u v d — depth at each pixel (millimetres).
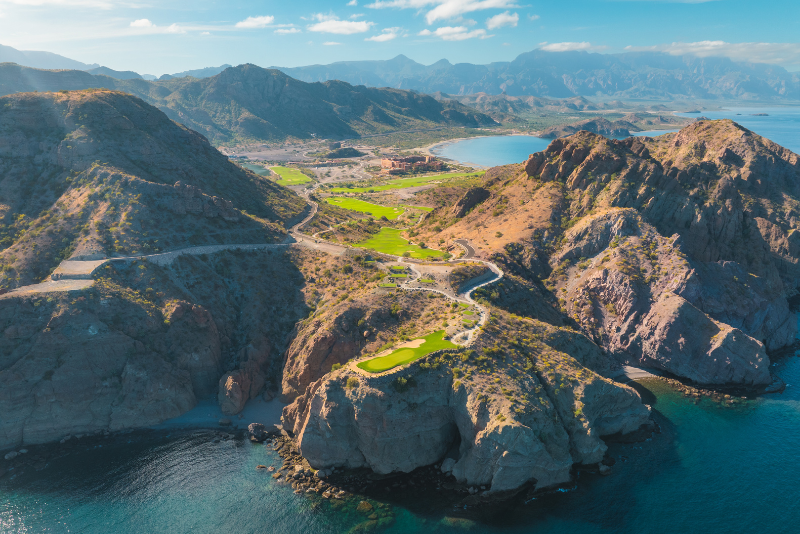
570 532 87625
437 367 108000
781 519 89312
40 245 141625
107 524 90688
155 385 119062
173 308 130750
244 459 106938
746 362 131125
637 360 142750
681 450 107000
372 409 101562
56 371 114250
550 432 99938
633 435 111312
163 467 104625
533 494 95688
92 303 123875
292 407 114375
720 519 89625
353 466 104438
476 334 117875
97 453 108875
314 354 122000
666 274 148125
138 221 153375
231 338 139875
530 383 107812
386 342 120375
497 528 88562
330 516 91875
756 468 101500
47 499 96250
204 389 128625
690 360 135125
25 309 119812
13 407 110500
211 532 88875
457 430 108688
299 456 107500
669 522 89125
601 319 150750
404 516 91562
